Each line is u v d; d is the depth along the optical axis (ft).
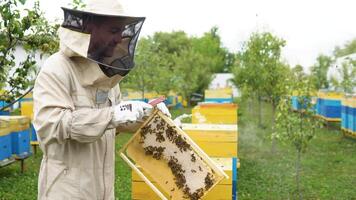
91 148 8.26
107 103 8.65
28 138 27.89
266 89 39.68
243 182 25.72
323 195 23.12
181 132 8.60
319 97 55.67
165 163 9.02
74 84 8.04
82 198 8.08
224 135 17.67
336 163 32.22
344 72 53.36
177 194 8.86
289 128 21.29
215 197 13.62
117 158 33.60
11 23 11.19
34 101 7.86
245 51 48.80
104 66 7.70
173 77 70.85
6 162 25.75
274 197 22.57
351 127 42.60
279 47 40.06
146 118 8.86
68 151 8.05
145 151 9.13
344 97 45.42
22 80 12.52
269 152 36.27
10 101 12.63
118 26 7.43
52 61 8.01
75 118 7.50
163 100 8.87
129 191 23.20
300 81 21.61
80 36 7.47
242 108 85.76
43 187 8.17
